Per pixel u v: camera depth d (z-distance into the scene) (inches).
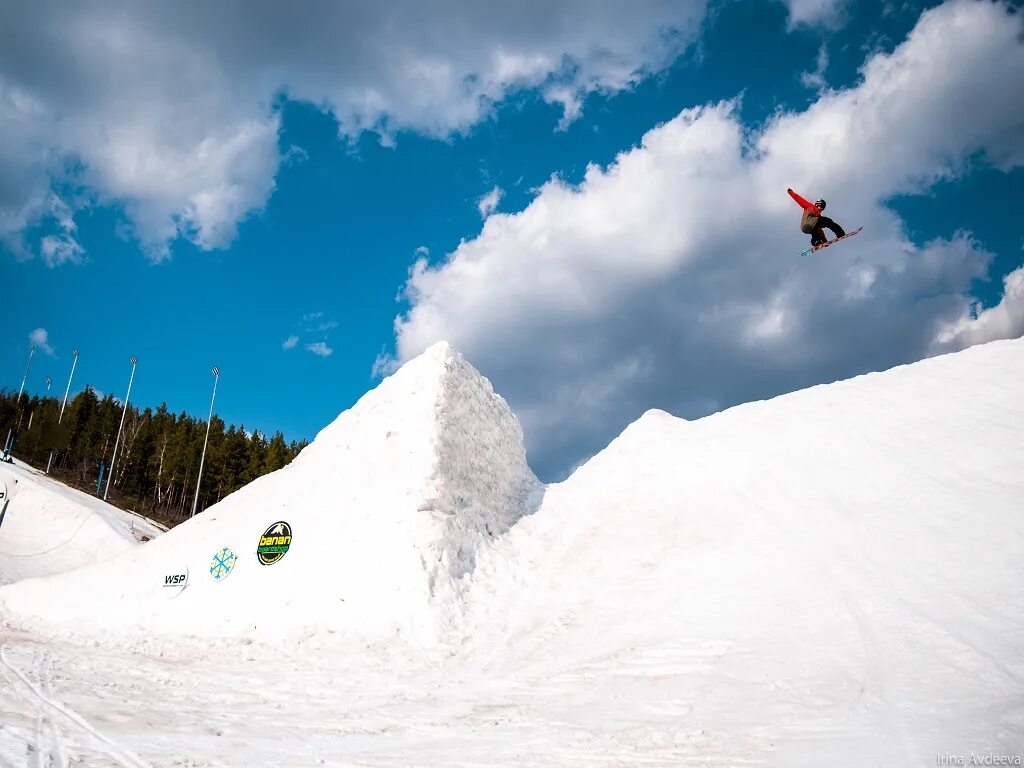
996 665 429.4
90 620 929.5
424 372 1082.7
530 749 397.7
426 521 873.5
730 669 531.8
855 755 344.2
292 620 815.7
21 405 3683.6
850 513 725.3
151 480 3100.4
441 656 695.7
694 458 989.2
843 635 533.6
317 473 1036.5
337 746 404.5
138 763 339.6
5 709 439.8
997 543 577.9
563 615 748.6
